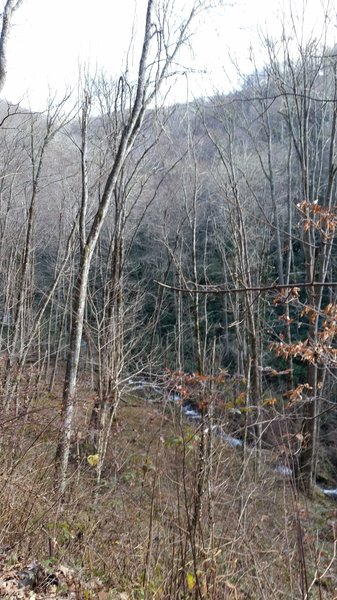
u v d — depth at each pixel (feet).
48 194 67.26
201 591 12.48
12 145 54.75
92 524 19.21
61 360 68.13
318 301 31.71
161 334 66.44
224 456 16.53
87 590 15.14
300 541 12.67
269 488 16.88
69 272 60.23
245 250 52.80
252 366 44.86
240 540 13.66
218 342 65.46
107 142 46.39
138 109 33.17
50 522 18.99
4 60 22.41
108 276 49.47
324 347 19.99
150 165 60.59
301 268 68.80
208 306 72.08
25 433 24.03
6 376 32.63
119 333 37.55
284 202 71.05
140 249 77.61
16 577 15.74
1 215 54.54
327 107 59.26
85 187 35.37
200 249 78.95
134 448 25.25
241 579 13.53
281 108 63.67
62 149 61.26
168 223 71.87
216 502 13.94
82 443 30.30
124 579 15.78
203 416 14.89
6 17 22.54
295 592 13.35
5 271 54.19
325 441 51.62
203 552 13.00
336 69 46.26
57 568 16.46
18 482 19.34
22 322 43.60
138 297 59.62
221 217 76.69
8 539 17.76
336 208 22.25
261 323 53.88
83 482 25.02
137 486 21.77
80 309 31.86
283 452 16.24
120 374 38.86
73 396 28.71
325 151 69.46
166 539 14.38
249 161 72.64
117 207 42.70
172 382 15.90
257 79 56.65
